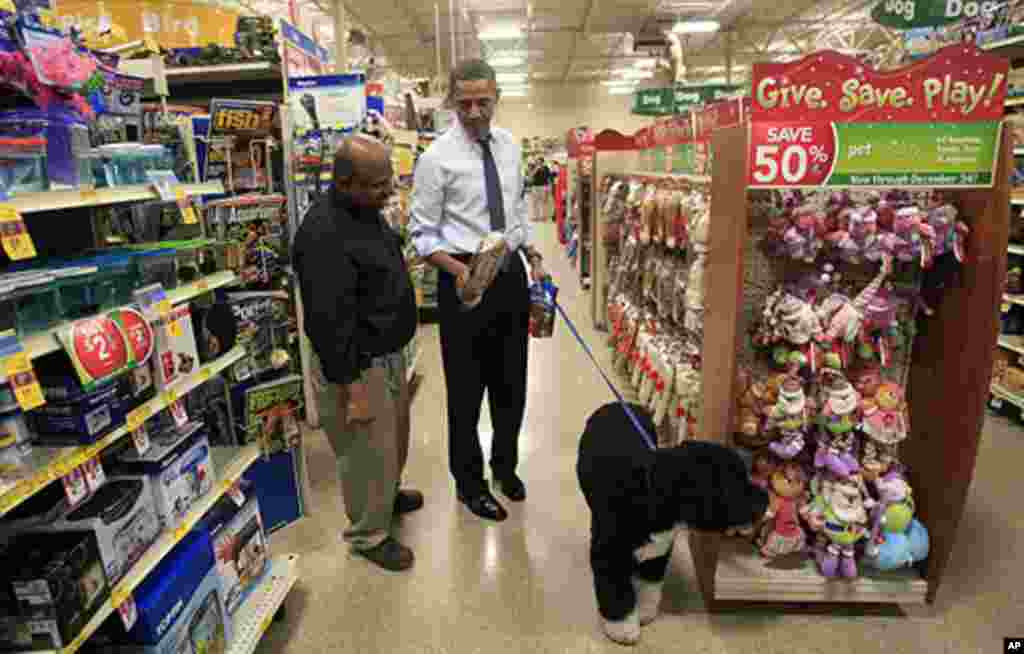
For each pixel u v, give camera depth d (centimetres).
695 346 283
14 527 131
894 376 211
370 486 225
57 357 137
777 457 206
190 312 183
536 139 2159
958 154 174
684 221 285
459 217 235
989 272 179
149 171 167
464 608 213
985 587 219
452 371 248
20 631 119
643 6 1157
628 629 193
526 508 274
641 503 174
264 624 188
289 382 253
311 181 337
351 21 1216
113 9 318
